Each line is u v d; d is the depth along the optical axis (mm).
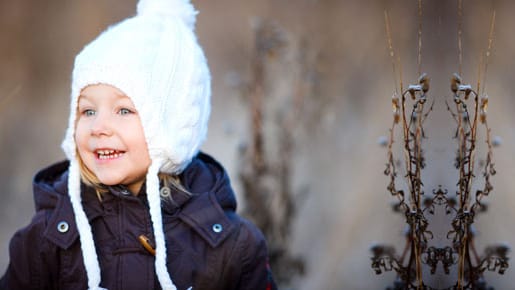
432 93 3918
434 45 4133
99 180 2840
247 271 2990
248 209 4691
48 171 3086
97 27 8492
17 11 8430
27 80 7996
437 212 3242
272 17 7969
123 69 2785
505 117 6652
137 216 2854
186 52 2951
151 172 2818
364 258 5152
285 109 5184
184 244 2887
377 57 7941
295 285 4766
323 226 5527
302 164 5906
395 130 6605
